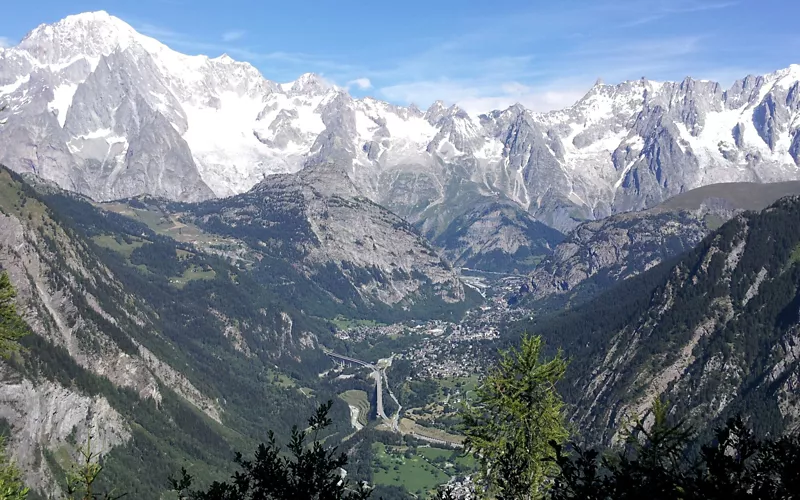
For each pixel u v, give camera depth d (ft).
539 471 184.65
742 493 106.73
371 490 156.15
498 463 182.19
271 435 160.45
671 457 126.41
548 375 200.34
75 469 187.62
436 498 173.68
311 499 143.13
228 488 147.95
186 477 162.09
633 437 135.23
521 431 193.98
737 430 119.34
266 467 145.07
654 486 110.93
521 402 196.75
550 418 195.42
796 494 105.50
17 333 189.67
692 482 111.34
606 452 135.74
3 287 188.85
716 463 111.65
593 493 114.73
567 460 120.57
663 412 136.05
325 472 147.43
